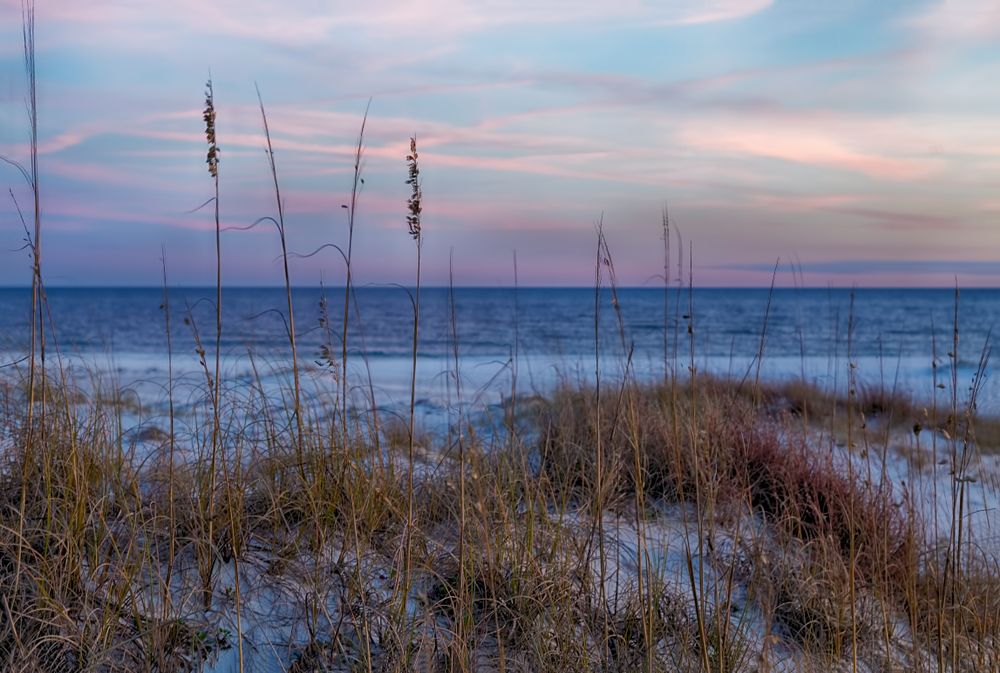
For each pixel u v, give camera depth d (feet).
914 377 45.01
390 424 17.15
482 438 14.80
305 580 9.32
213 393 9.47
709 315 163.22
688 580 11.33
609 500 13.39
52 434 10.44
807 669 9.68
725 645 9.41
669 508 13.76
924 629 11.39
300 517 10.78
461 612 8.53
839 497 13.71
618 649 9.36
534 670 8.66
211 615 8.57
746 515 13.66
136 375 27.43
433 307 205.98
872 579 12.11
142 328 118.01
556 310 188.44
